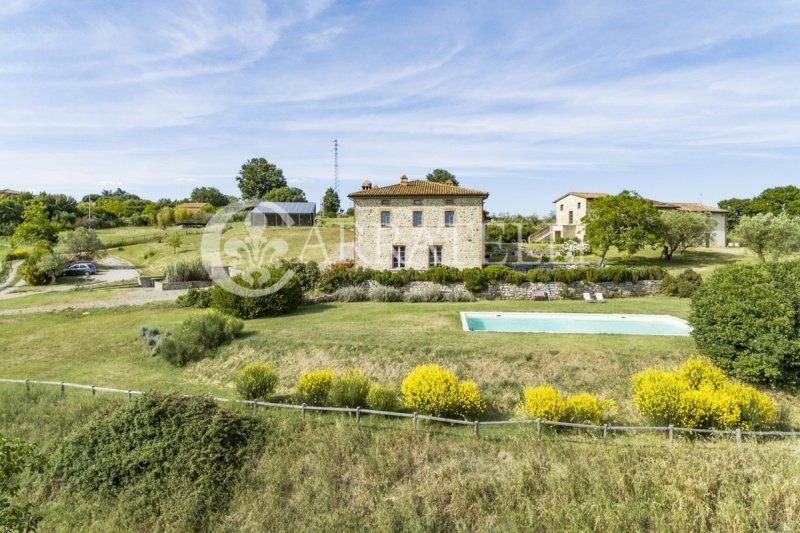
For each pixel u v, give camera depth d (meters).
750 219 32.78
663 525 6.93
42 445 10.43
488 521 7.45
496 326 17.73
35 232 50.94
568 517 7.27
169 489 8.59
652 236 33.03
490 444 8.90
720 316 11.67
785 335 10.86
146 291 30.69
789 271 11.97
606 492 7.54
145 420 9.84
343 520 7.77
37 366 15.92
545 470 8.04
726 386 9.70
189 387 13.61
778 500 7.14
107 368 15.43
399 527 7.57
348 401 10.69
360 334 15.47
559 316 18.59
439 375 10.48
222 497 8.43
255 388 11.65
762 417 9.16
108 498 8.76
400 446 9.01
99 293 30.05
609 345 13.54
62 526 8.39
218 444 9.18
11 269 39.72
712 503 7.25
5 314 24.11
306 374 11.48
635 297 24.31
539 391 9.74
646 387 9.57
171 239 46.62
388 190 32.16
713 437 8.77
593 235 33.22
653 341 13.88
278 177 101.69
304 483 8.53
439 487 8.02
